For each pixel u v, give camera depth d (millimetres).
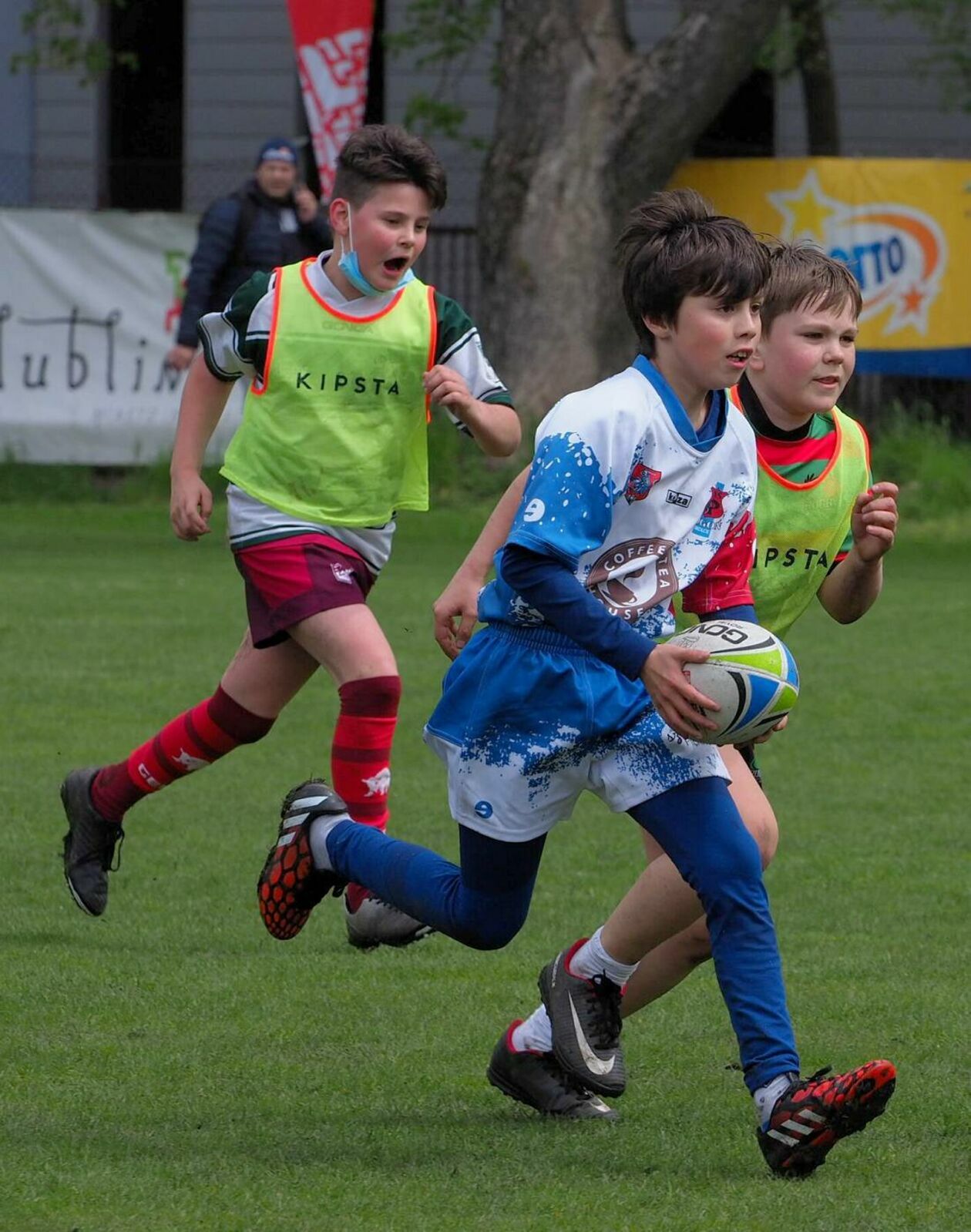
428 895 13344
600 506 12211
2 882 20203
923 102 79625
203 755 18469
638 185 62656
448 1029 15422
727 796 12570
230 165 69125
